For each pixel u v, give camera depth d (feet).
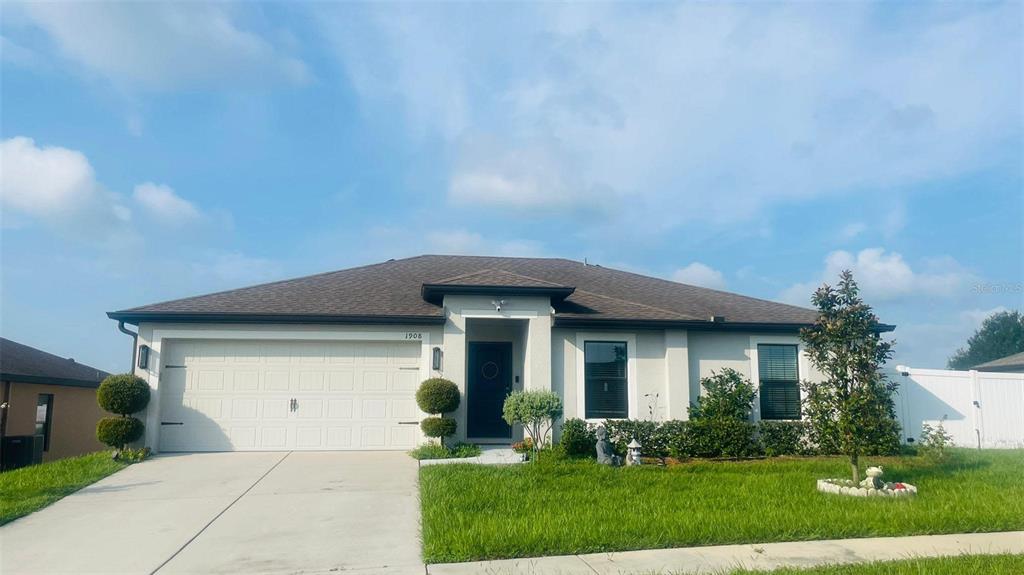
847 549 24.27
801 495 32.96
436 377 48.37
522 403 45.19
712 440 46.80
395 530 27.35
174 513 30.22
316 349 48.91
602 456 42.86
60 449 69.05
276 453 46.52
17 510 30.09
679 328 51.29
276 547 25.02
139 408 45.24
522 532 25.16
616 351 51.47
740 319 53.52
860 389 35.19
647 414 50.49
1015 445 53.78
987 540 25.63
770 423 49.37
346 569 22.44
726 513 28.63
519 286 48.85
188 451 46.83
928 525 26.99
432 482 34.81
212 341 48.16
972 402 54.19
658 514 28.27
